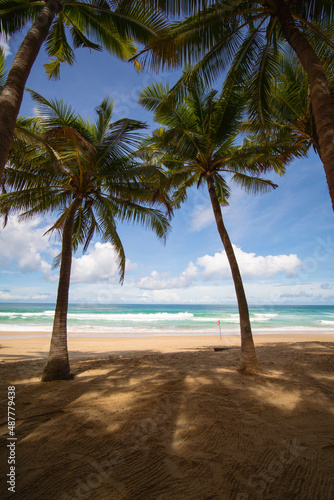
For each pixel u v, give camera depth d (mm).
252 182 7246
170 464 2236
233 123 5945
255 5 4312
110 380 4938
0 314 32781
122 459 2320
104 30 4652
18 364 6652
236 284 5660
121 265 7289
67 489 1939
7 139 2309
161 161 6977
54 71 5488
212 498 1830
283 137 6094
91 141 5832
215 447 2486
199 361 6688
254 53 4484
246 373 5168
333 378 4852
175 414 3260
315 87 2850
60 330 5281
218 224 6035
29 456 2385
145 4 3695
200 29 4043
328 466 2162
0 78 4039
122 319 30984
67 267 5566
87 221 7820
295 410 3357
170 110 6125
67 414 3324
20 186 5320
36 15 4211
